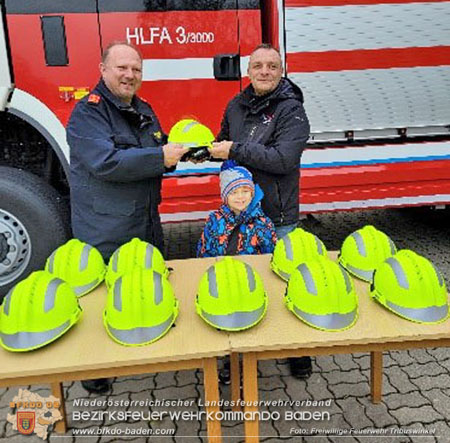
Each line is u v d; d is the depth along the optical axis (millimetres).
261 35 3553
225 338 1692
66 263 2074
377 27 3740
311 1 3629
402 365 2951
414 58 3820
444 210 5176
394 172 3881
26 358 1619
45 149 3777
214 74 3525
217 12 3471
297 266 1896
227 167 2668
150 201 2562
